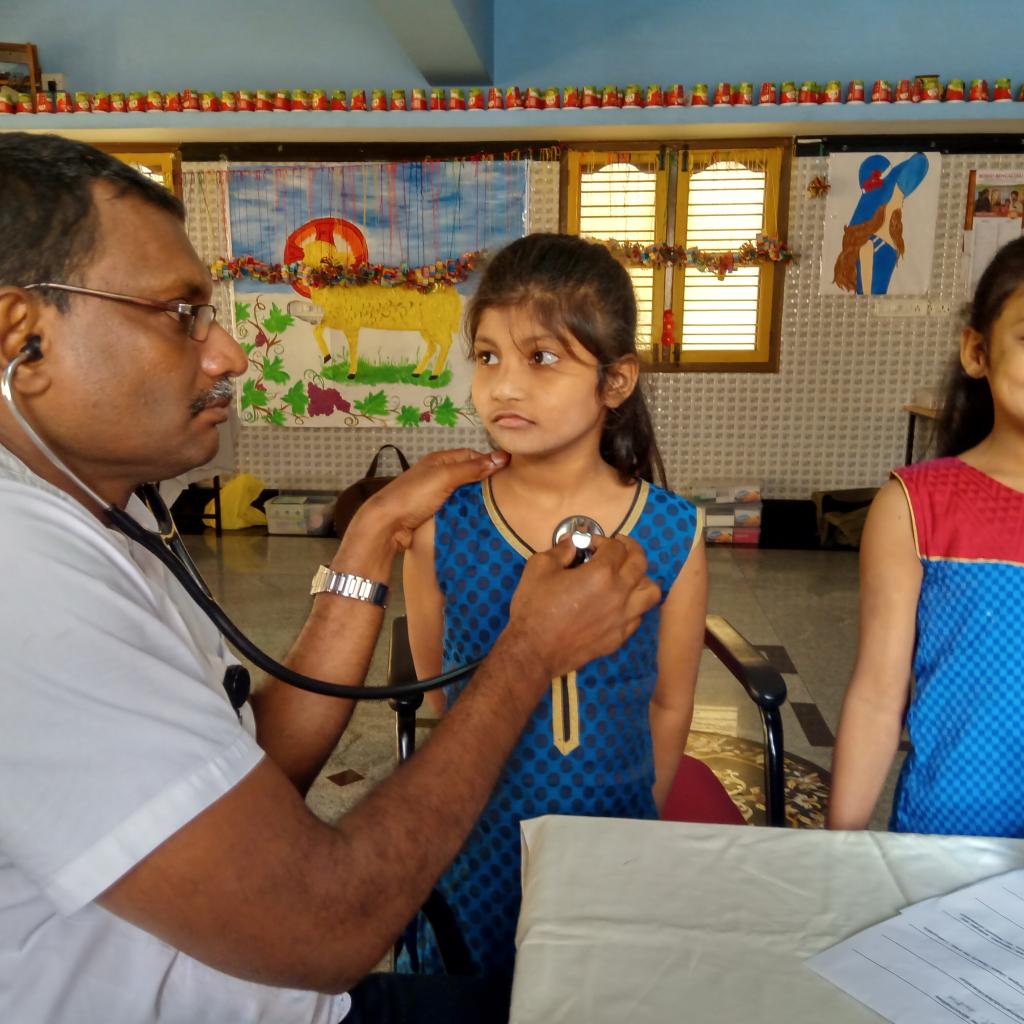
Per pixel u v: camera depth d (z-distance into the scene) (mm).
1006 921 678
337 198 5145
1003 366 955
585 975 618
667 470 5234
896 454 5098
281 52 5062
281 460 5492
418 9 3645
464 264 5082
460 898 1109
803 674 3137
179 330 722
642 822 821
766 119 4500
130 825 575
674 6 4824
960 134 4727
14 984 635
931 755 1016
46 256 652
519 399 964
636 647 1060
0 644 572
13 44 4992
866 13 4738
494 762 766
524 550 1060
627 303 1005
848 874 744
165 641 653
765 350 5039
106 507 758
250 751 637
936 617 1010
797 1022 579
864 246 4891
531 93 4586
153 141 5109
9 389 652
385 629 3496
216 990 712
